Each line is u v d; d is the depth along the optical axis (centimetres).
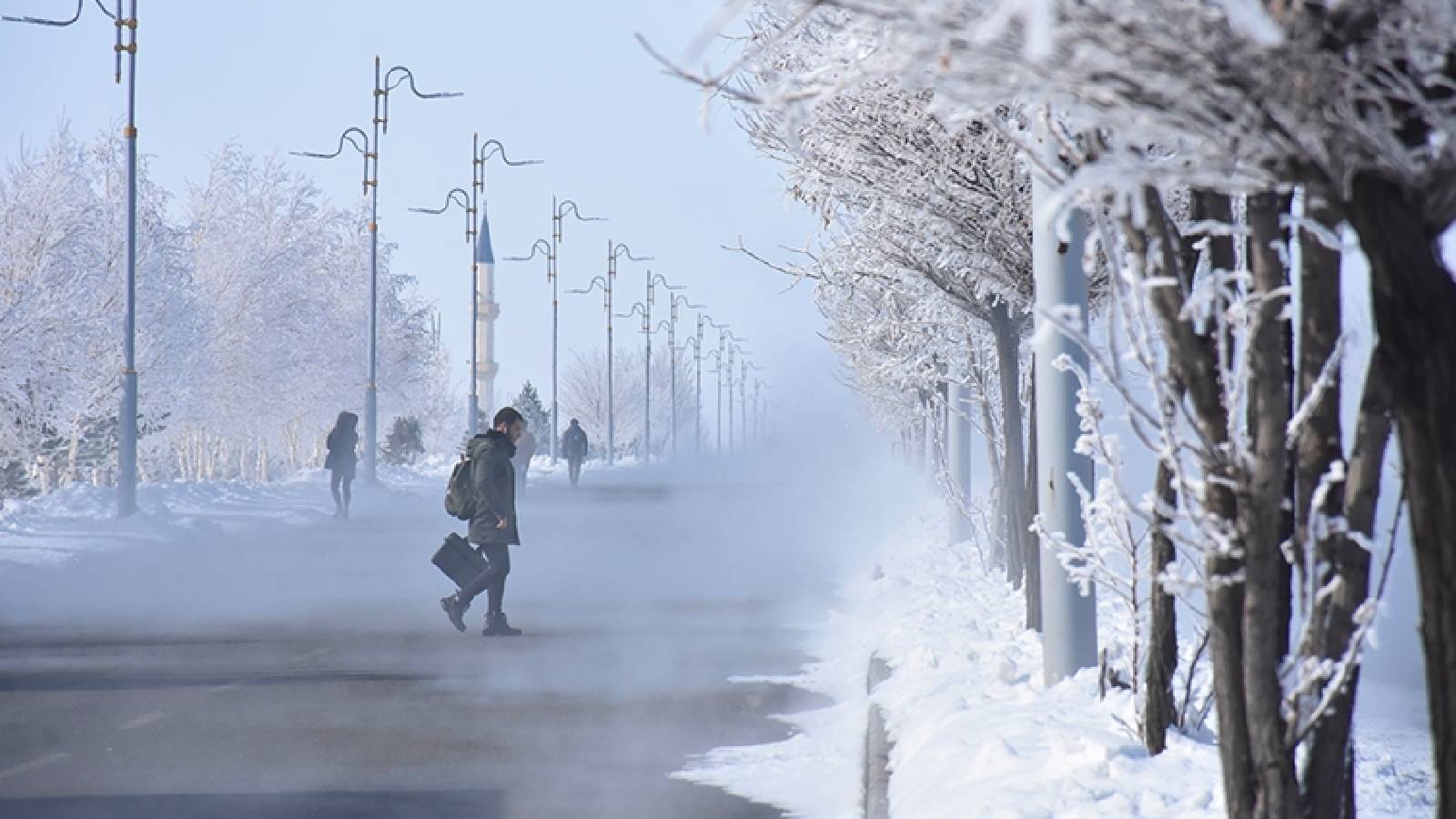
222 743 3444
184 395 16938
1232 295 1363
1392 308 1101
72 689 4253
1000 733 2669
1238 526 1365
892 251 4744
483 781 3003
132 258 10412
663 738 3422
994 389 6738
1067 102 1130
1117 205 1139
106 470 13938
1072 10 1038
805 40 3067
